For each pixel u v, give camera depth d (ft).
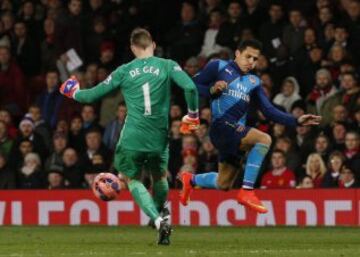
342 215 164.04
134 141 113.50
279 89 193.57
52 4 222.89
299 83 193.98
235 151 120.26
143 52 114.93
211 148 177.06
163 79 113.39
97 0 222.89
